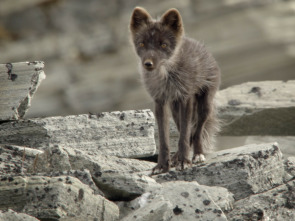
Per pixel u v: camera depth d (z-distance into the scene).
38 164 9.93
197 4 27.38
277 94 16.14
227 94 16.53
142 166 11.52
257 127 15.80
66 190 8.45
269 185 10.73
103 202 8.91
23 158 10.54
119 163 11.06
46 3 26.94
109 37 27.20
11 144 11.48
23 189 8.54
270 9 28.27
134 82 26.55
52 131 11.55
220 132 16.17
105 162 10.62
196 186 9.22
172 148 14.34
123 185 9.55
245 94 16.45
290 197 9.77
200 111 13.20
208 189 9.70
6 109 11.42
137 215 8.42
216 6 27.52
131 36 13.03
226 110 15.88
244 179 10.34
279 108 15.34
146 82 12.71
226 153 11.81
